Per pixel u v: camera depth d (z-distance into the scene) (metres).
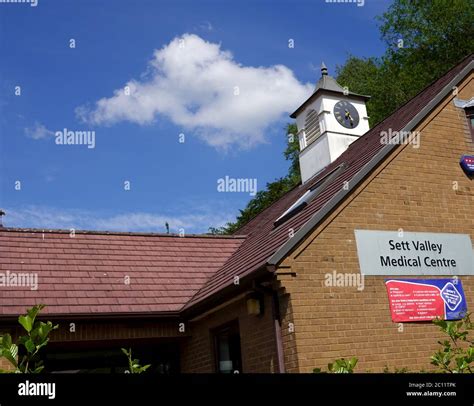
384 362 9.62
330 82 18.81
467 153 12.06
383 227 10.62
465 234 11.34
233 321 11.09
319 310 9.55
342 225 10.28
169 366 12.70
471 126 12.36
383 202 10.80
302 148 19.41
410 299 10.23
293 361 9.23
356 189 10.66
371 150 12.56
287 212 13.33
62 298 11.74
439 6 30.83
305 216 11.24
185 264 14.23
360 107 18.95
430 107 11.95
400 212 10.89
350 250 10.16
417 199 11.16
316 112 18.73
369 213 10.60
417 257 10.66
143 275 13.34
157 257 14.33
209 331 11.81
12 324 10.66
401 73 30.92
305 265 9.73
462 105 12.38
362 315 9.79
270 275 9.57
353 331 9.63
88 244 14.25
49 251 13.56
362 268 10.11
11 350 4.66
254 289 9.86
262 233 14.04
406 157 11.37
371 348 9.63
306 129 19.33
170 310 12.09
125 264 13.69
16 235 13.88
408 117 12.79
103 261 13.62
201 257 14.73
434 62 30.50
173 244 15.14
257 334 10.17
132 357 12.38
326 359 9.29
